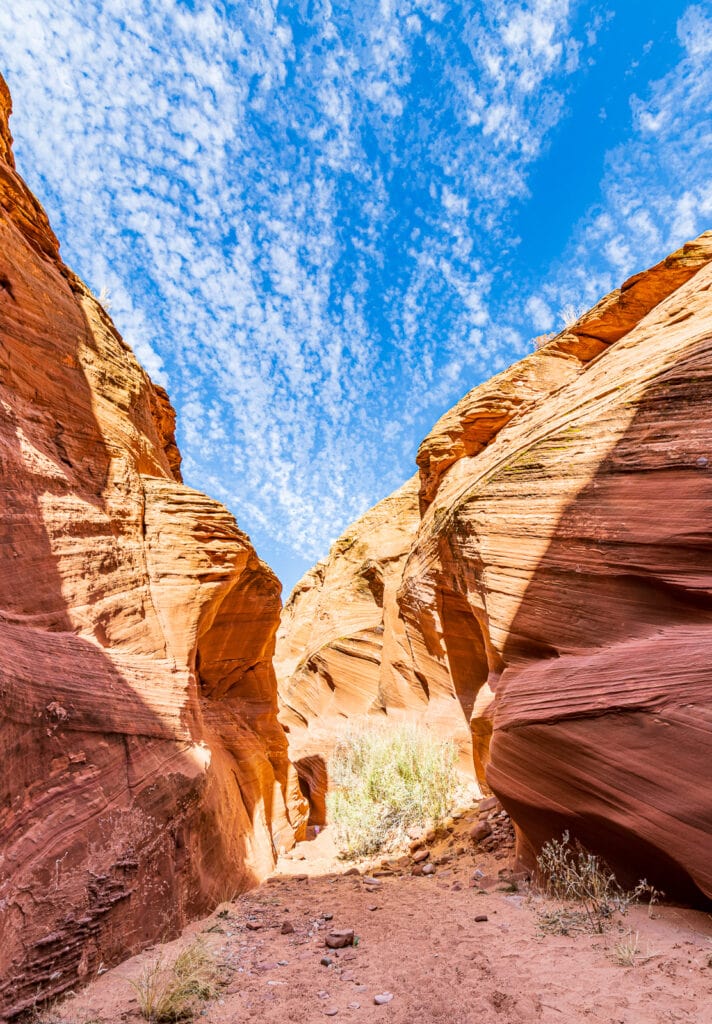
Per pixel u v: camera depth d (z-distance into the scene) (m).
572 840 4.72
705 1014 2.59
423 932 4.25
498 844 6.82
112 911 3.74
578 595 5.67
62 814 3.75
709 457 4.97
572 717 4.71
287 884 6.70
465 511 8.44
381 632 17.81
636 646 4.73
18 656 3.93
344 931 4.16
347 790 10.44
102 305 9.17
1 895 3.08
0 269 6.02
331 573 24.70
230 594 8.80
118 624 5.80
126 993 3.24
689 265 11.34
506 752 5.35
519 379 13.23
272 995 3.24
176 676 6.16
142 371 9.95
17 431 5.34
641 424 5.80
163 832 4.64
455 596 10.77
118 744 4.66
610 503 5.66
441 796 9.28
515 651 6.39
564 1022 2.67
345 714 17.75
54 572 5.07
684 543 4.78
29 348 6.19
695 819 3.71
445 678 12.23
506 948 3.70
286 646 29.09
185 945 4.10
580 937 3.71
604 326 12.70
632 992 2.88
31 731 3.73
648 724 4.21
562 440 6.93
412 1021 2.82
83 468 6.55
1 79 7.11
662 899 4.06
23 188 7.10
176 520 7.66
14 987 2.94
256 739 9.61
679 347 6.26
